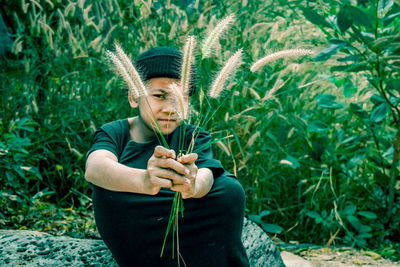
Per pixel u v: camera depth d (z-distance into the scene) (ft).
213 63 9.41
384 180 10.21
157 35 9.96
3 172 9.42
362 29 10.54
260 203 10.17
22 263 6.06
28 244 6.64
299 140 10.91
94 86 10.50
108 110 9.91
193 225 5.03
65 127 10.49
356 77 11.82
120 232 5.15
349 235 9.96
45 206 10.00
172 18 10.18
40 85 11.25
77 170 10.26
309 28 11.57
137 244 5.13
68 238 7.13
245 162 9.42
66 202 10.51
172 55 5.05
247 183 10.02
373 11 8.96
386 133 10.87
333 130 10.76
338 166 10.37
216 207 4.99
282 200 10.93
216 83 4.50
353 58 9.25
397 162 9.82
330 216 9.83
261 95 9.89
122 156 5.24
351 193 10.89
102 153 5.02
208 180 4.93
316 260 8.78
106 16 11.16
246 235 7.04
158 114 5.05
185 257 5.08
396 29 9.33
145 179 4.38
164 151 4.20
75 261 6.23
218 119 9.78
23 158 9.70
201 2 10.86
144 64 5.04
